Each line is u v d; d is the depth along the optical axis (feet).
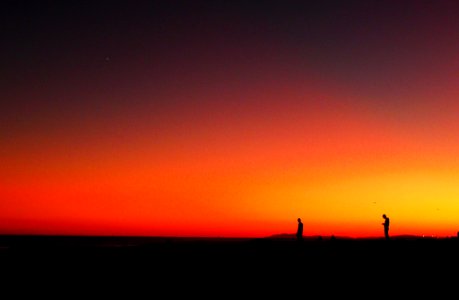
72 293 58.18
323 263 76.33
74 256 95.61
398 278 62.34
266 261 81.41
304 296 54.34
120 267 78.54
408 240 104.63
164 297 55.47
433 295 52.85
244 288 59.98
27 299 54.90
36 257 92.32
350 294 54.54
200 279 66.85
